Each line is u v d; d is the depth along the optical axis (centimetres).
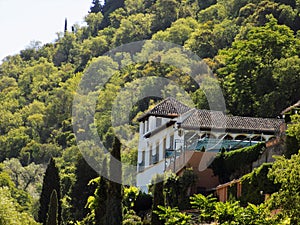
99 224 3941
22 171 9231
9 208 3709
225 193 4672
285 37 9306
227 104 8819
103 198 3972
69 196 6128
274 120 6084
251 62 8956
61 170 7944
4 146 11600
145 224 4041
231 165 5066
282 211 2684
